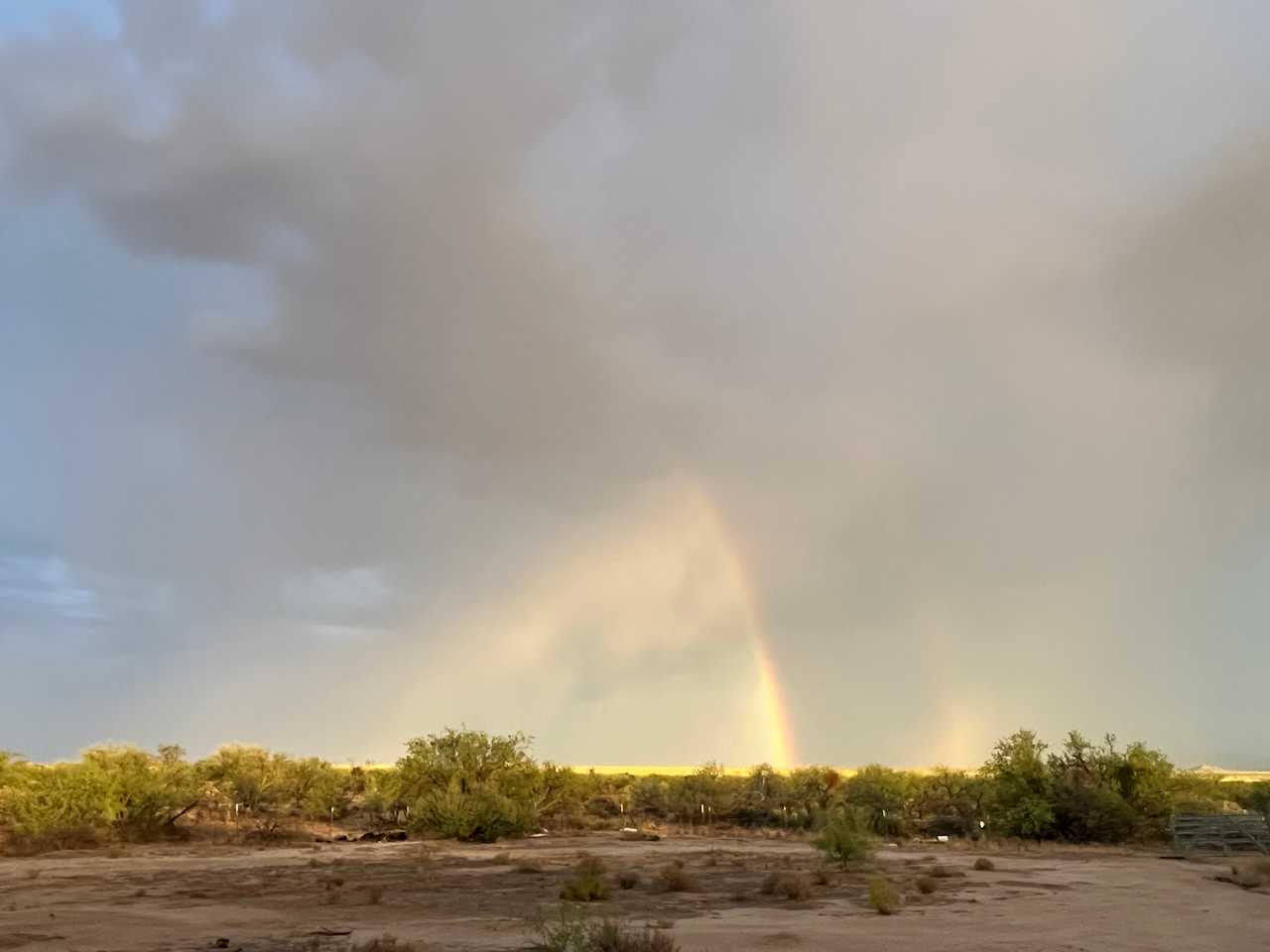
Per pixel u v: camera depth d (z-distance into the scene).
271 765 51.56
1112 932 14.73
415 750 49.47
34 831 36.31
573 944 12.16
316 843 39.47
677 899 19.64
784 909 17.97
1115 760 41.81
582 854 32.41
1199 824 36.47
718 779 58.47
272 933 14.95
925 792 54.38
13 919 16.78
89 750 42.47
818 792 57.47
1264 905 18.42
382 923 16.11
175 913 17.55
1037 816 39.78
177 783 43.03
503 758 49.88
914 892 20.75
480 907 18.39
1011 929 15.08
